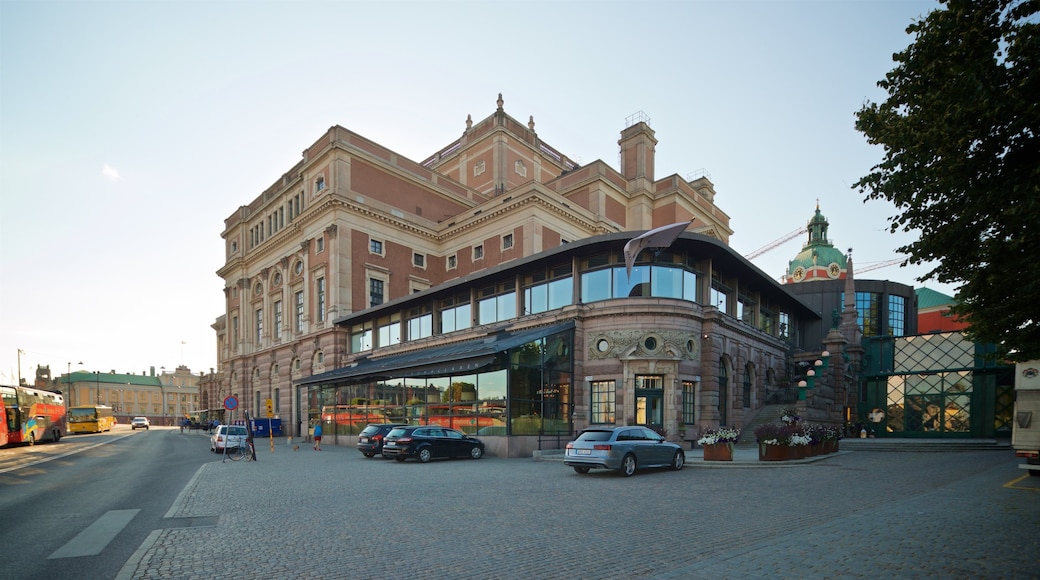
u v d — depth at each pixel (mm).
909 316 48906
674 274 27516
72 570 7223
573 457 17062
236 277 64500
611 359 26781
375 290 48562
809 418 29969
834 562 6961
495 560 7410
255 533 9094
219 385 75625
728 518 10008
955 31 6867
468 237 51469
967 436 32219
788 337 41562
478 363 25297
